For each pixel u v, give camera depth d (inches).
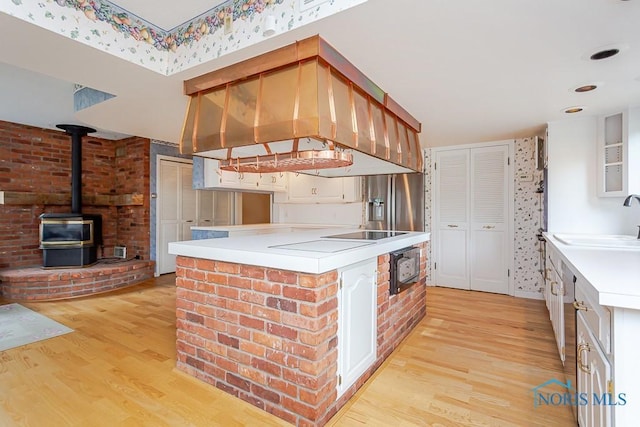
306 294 65.9
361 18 60.7
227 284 78.7
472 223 177.8
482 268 175.6
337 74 76.4
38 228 188.2
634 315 41.1
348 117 79.4
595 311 49.1
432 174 187.3
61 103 143.4
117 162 219.6
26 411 71.4
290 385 68.4
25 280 155.0
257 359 73.4
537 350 102.7
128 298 161.0
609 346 43.7
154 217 210.1
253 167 94.2
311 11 62.1
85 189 206.7
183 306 88.2
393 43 70.2
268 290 71.5
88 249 183.2
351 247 82.7
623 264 63.2
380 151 96.9
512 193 167.3
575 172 126.9
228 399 76.4
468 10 58.1
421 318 130.8
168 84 91.6
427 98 104.9
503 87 95.4
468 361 95.7
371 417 70.6
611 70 83.4
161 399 76.2
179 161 225.1
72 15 67.9
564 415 70.6
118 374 87.3
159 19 80.7
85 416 69.9
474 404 74.9
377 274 92.0
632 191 110.2
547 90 97.4
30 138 183.8
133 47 78.9
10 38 67.2
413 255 115.7
